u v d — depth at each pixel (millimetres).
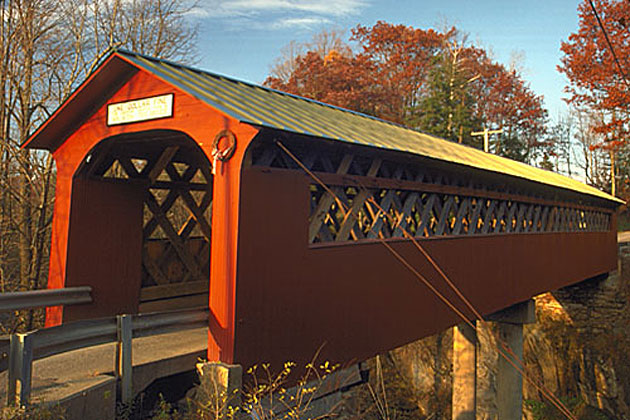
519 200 9977
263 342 4516
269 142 4637
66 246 6000
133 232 6863
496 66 38750
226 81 6102
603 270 15031
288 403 4754
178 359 4949
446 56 35469
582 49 22469
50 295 5555
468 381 11984
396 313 6281
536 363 15781
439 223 7379
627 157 38344
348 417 6141
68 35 14180
